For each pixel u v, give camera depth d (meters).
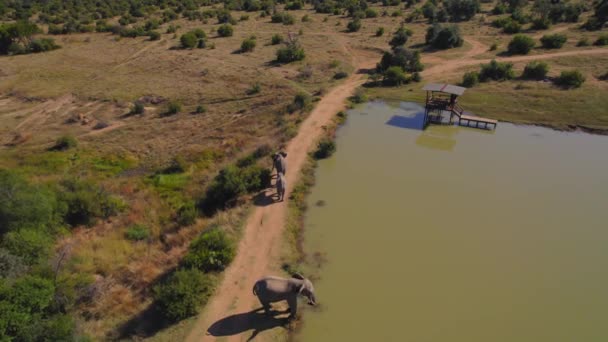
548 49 49.16
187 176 26.67
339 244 17.38
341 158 26.08
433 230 18.41
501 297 14.56
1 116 42.41
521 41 48.28
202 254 15.34
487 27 64.19
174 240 17.67
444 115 34.16
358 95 38.53
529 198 21.08
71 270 15.66
